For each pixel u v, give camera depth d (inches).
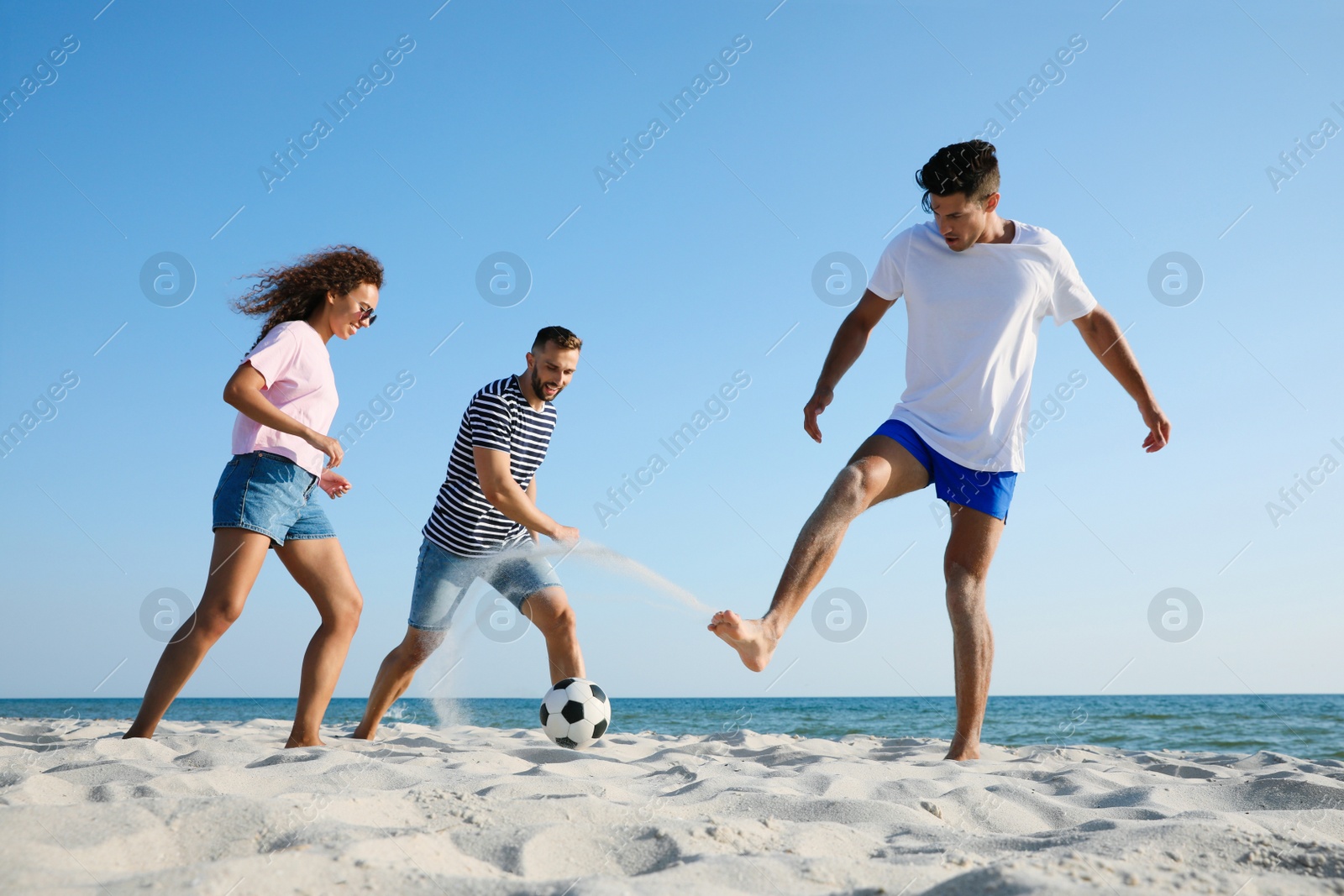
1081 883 44.1
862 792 91.3
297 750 111.2
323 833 54.8
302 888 44.3
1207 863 54.1
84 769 85.2
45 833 52.6
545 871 54.8
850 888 49.4
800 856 55.1
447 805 69.0
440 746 143.2
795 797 78.6
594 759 117.1
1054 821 79.2
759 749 153.4
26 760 103.9
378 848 52.1
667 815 72.6
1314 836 61.9
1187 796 89.8
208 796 70.5
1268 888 46.5
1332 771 132.8
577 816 67.3
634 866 57.1
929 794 91.1
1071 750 174.1
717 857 53.0
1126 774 118.0
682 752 145.3
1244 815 74.7
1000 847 62.1
